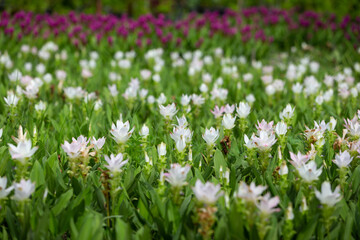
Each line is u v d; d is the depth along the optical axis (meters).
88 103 3.89
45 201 2.05
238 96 4.66
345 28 10.09
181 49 8.70
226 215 1.86
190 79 5.89
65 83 5.07
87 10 18.02
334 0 16.55
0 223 2.03
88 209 1.94
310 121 3.50
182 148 2.38
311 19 12.10
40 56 6.87
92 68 6.33
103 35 9.56
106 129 3.19
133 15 19.98
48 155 2.58
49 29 9.78
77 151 2.19
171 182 1.91
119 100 4.36
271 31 10.99
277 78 5.67
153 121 3.69
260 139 2.36
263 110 4.05
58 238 1.79
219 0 25.36
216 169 2.35
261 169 2.43
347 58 7.82
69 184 2.22
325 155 2.72
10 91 3.97
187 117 3.46
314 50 9.24
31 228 1.83
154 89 5.08
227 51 8.06
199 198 1.72
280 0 20.70
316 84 4.60
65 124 3.37
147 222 1.96
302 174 2.01
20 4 15.45
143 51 8.24
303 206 1.87
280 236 1.88
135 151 2.67
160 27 10.38
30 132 3.08
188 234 1.76
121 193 2.12
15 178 2.16
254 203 1.72
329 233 1.82
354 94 4.13
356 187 2.24
